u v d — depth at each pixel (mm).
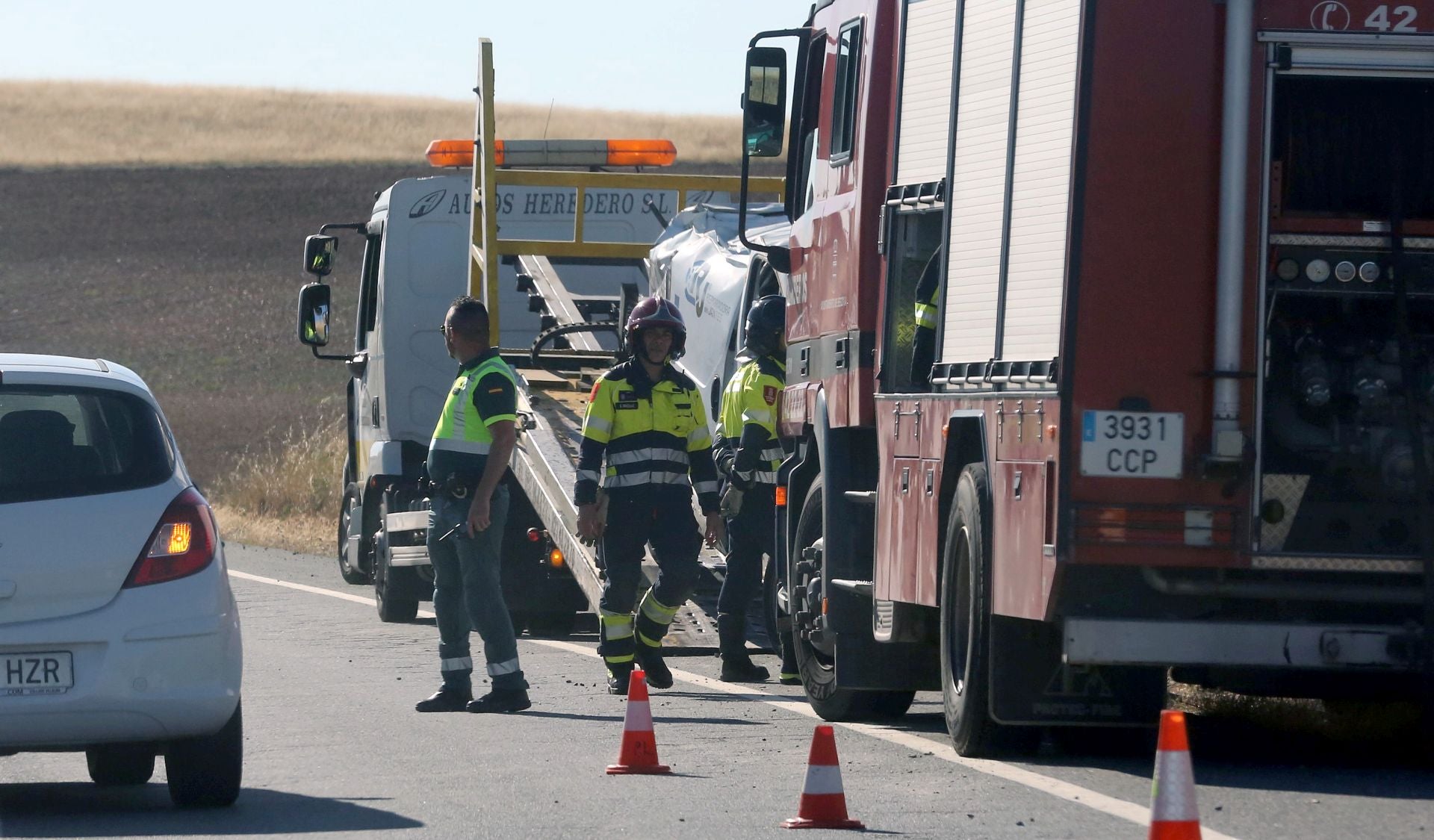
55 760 36906
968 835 26594
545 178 69812
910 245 37750
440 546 41531
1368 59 30234
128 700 28562
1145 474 29969
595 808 29453
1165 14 30203
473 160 71250
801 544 42031
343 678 47250
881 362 38125
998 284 32781
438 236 70625
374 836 27469
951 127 35312
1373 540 31453
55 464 29203
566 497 54469
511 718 40312
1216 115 30219
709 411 55719
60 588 28594
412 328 69875
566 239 71625
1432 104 32969
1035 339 31234
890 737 36969
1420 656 30547
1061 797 29391
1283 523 30906
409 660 51125
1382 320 33000
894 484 37281
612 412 43656
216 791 29953
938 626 37438
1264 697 36438
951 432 34312
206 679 29109
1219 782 30297
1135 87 30172
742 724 39406
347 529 76875
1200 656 30484
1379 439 32188
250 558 86875
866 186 39156
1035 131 31828
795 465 44250
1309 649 30547
